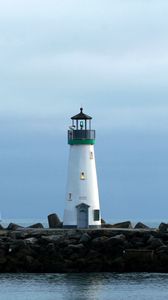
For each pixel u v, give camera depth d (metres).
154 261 155.38
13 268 156.38
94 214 180.88
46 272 156.38
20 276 154.88
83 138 181.12
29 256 156.25
